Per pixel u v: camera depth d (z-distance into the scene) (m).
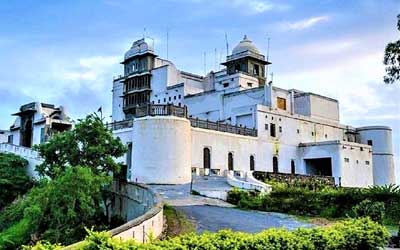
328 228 14.55
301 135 59.81
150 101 66.06
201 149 47.47
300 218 25.09
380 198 25.89
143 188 27.12
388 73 31.27
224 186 36.97
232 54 69.19
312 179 50.72
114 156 34.12
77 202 27.62
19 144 61.84
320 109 65.19
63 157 32.72
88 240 9.88
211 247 10.91
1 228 34.25
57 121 57.03
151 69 67.12
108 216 32.00
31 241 26.67
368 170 60.72
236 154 51.00
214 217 23.53
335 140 60.25
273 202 28.03
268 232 12.70
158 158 41.78
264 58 68.50
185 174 42.28
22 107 61.84
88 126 33.28
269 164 54.62
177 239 11.10
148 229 16.42
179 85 63.47
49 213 27.25
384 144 66.44
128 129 46.09
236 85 62.12
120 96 70.38
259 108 54.69
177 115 44.41
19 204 36.75
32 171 46.12
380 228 15.30
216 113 59.47
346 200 26.41
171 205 27.14
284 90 60.38
